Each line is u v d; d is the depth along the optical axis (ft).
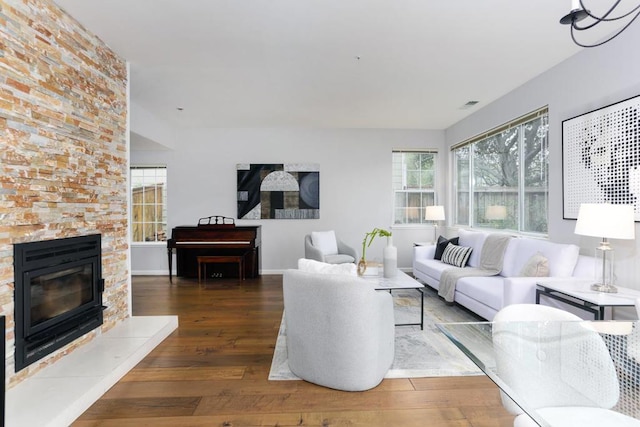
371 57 10.41
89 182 8.72
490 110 15.21
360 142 20.01
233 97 14.17
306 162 19.84
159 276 19.16
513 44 9.64
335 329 6.89
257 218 19.77
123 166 10.35
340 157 19.95
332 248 17.97
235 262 18.38
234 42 9.43
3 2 6.19
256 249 18.74
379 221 20.10
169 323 10.28
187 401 6.65
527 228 13.37
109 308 9.64
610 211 7.66
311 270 7.98
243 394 6.91
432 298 14.33
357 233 20.04
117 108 10.05
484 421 6.04
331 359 7.00
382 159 20.07
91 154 8.81
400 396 6.83
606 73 9.26
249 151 19.76
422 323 10.56
